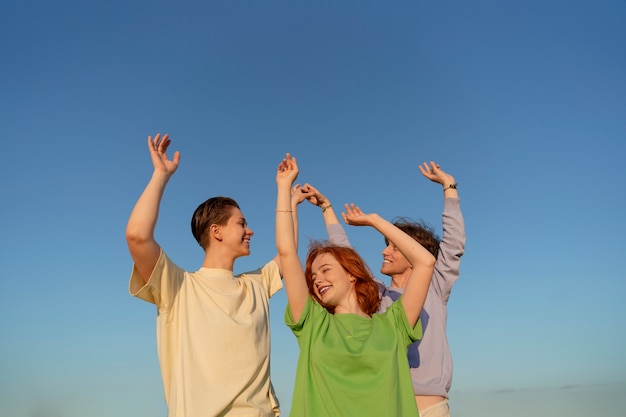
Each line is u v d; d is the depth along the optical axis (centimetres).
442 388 418
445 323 451
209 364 397
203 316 412
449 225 472
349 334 360
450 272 464
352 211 448
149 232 387
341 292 383
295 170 390
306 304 366
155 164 409
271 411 413
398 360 350
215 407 385
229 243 449
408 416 336
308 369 350
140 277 405
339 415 332
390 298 457
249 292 444
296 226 476
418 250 371
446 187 489
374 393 333
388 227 381
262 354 420
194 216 461
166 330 411
